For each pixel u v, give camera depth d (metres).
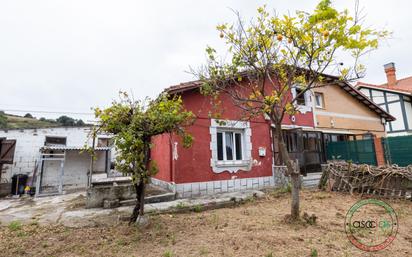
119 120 4.67
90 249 3.74
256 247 3.55
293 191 4.89
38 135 12.97
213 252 3.45
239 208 6.48
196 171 7.89
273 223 4.75
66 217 5.70
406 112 16.83
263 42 4.66
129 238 4.16
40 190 10.77
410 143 11.02
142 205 4.85
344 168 8.30
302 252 3.36
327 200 6.93
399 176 6.89
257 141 9.44
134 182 4.46
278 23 4.14
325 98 12.39
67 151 13.29
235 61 5.04
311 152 11.23
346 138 13.16
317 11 3.20
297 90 11.40
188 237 4.12
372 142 11.68
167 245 3.80
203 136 8.19
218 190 8.19
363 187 7.54
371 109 14.34
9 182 11.76
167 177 8.22
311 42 3.86
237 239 3.88
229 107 8.81
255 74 5.77
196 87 7.82
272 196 7.73
